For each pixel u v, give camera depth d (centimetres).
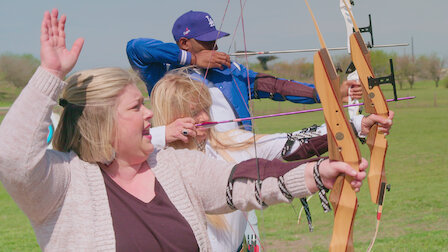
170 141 221
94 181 148
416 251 519
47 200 138
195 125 226
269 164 154
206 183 158
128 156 152
